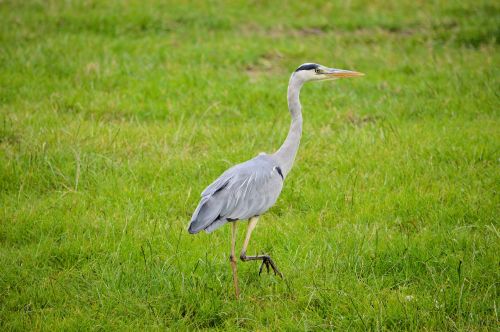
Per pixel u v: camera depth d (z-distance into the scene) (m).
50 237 11.05
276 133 14.85
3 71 17.91
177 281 9.73
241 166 9.83
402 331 8.68
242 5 24.56
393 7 24.52
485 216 11.34
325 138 14.69
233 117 16.14
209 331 8.88
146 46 20.27
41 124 14.94
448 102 16.47
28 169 13.03
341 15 23.91
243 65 19.70
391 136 14.58
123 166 13.37
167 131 14.98
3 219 11.35
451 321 8.63
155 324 8.86
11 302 9.31
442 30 21.95
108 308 9.20
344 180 12.90
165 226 11.30
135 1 24.11
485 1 24.52
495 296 9.20
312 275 9.89
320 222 11.48
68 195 12.44
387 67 19.31
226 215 9.32
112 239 11.02
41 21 21.67
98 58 19.05
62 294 9.55
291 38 21.89
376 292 9.48
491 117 15.52
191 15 23.11
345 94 17.36
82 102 16.52
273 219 11.84
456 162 13.48
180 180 12.96
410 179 12.89
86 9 23.00
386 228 11.20
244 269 10.35
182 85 17.66
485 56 19.36
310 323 8.84
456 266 9.94
